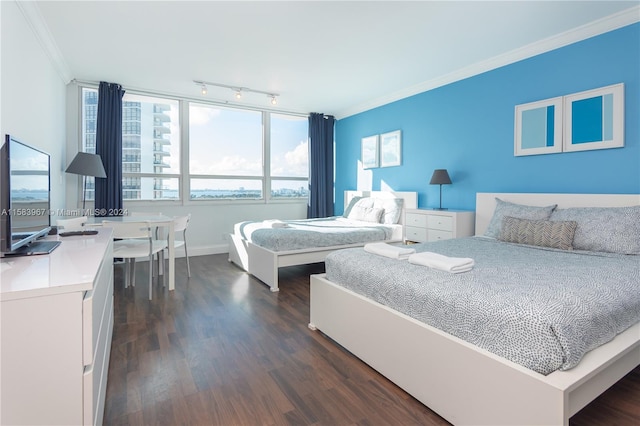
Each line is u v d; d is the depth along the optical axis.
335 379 1.82
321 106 5.64
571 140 3.07
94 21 2.82
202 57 3.57
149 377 1.83
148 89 4.62
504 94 3.60
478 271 1.90
